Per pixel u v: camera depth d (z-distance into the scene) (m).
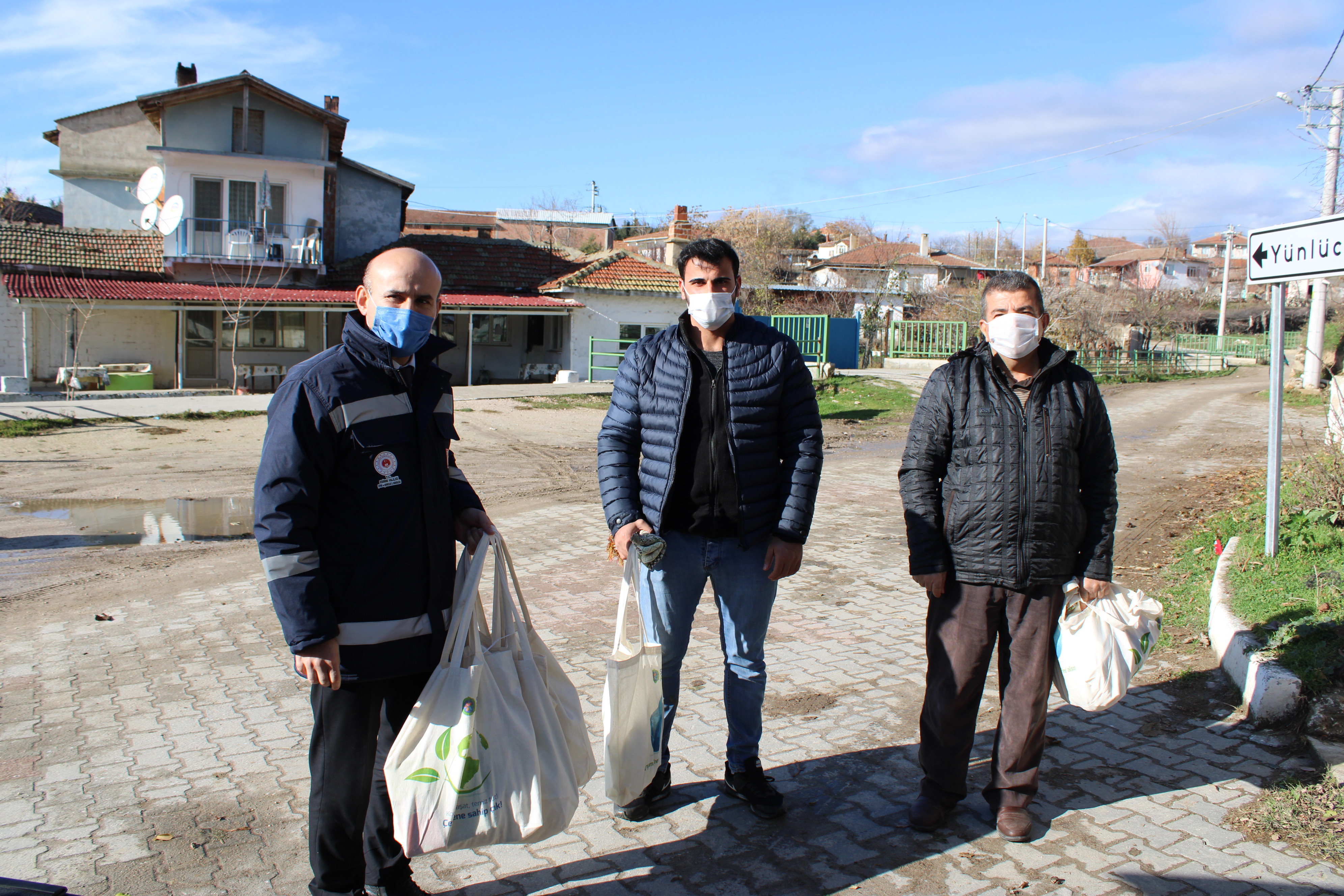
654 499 3.28
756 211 58.16
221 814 3.37
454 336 27.58
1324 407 20.59
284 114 25.31
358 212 28.45
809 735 4.09
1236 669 4.41
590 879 2.99
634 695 3.10
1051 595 3.18
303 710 4.36
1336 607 4.70
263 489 2.37
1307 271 5.24
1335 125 23.39
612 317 27.28
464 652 2.66
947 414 3.25
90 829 3.25
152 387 24.12
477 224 53.38
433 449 2.66
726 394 3.23
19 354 24.84
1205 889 2.87
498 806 2.53
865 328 35.22
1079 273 66.44
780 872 3.02
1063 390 3.15
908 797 3.53
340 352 2.54
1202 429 16.66
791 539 3.21
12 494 10.24
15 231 24.91
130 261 25.22
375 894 2.78
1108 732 4.03
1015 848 3.15
